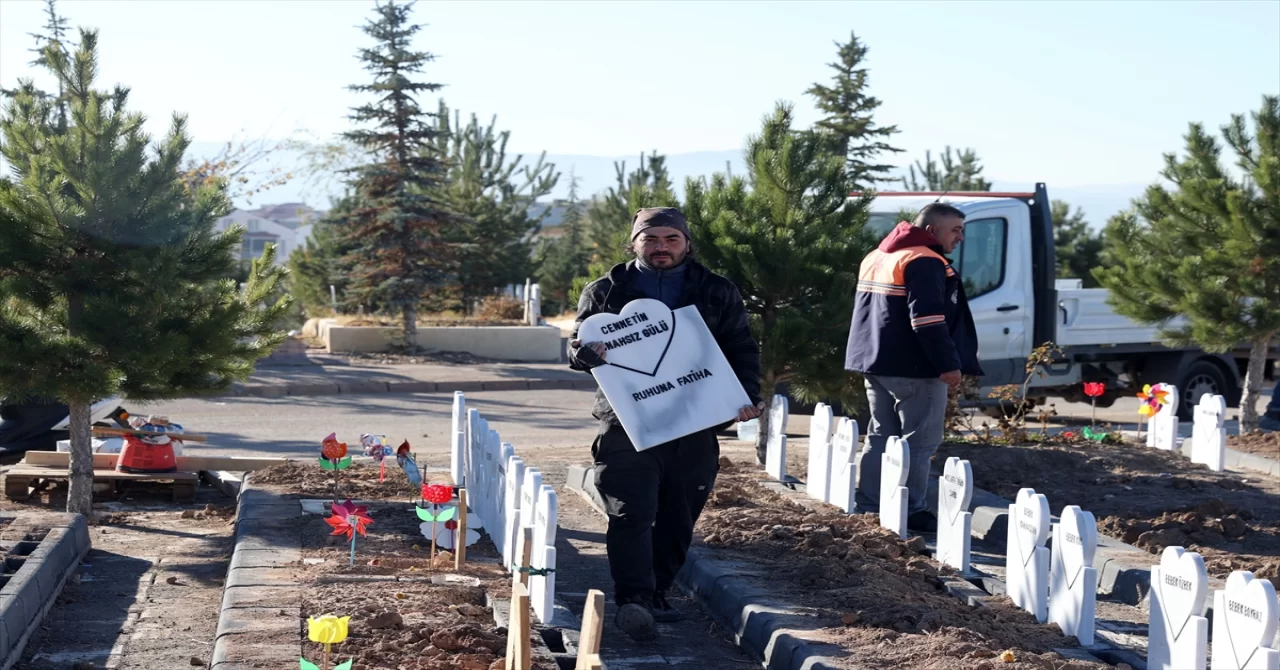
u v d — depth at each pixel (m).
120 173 7.86
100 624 5.92
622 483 5.70
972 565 6.95
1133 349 15.25
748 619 5.61
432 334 23.00
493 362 22.19
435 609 5.47
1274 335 12.34
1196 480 9.69
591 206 47.34
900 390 7.80
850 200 10.51
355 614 5.25
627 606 5.59
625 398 5.60
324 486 8.66
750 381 5.82
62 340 7.93
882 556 6.84
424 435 13.67
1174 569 4.81
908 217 10.49
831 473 8.46
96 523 8.44
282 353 22.02
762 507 8.08
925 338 7.47
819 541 6.86
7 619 5.18
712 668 5.29
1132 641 5.60
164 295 8.05
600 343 5.63
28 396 8.21
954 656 4.89
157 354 7.91
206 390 8.49
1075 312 14.40
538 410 16.44
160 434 9.44
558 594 6.30
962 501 6.64
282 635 4.97
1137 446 11.30
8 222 7.78
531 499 5.82
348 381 18.38
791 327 9.53
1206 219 12.12
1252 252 11.70
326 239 33.00
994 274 13.48
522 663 3.97
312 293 33.16
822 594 5.90
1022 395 11.93
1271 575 6.91
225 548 7.72
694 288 5.84
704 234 10.15
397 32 23.30
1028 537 5.92
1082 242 34.03
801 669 4.89
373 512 7.82
